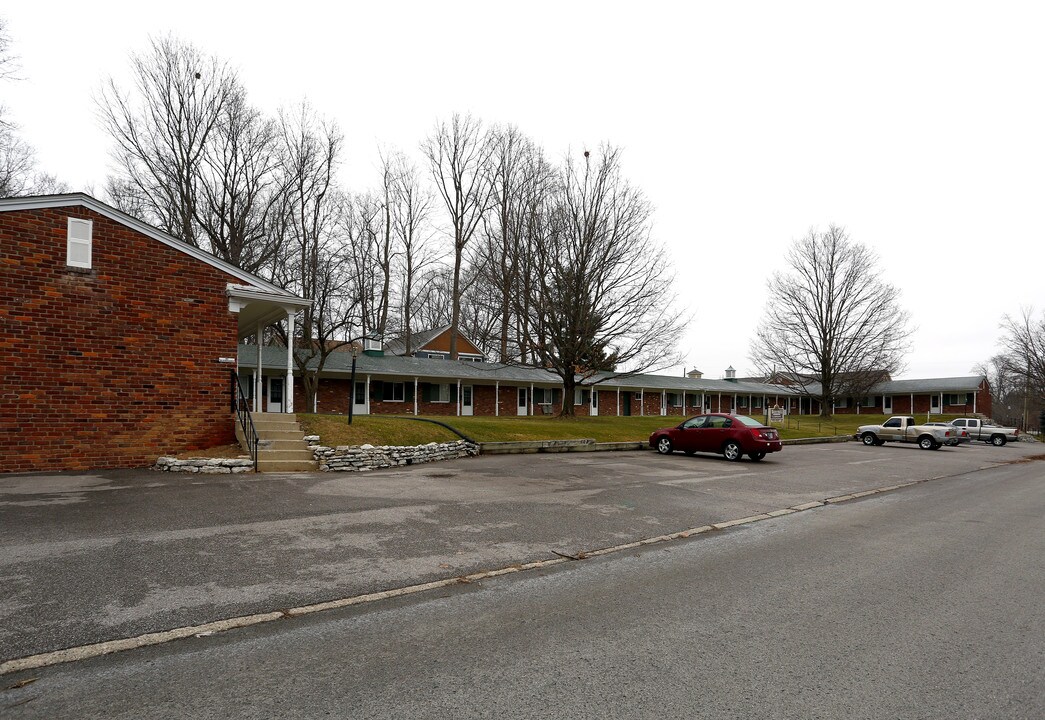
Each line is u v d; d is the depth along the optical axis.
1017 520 9.60
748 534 8.20
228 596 5.00
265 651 4.01
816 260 49.12
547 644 4.22
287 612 4.71
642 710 3.30
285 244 30.12
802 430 34.25
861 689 3.60
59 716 3.13
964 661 4.03
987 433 38.34
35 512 7.78
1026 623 4.78
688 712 3.29
